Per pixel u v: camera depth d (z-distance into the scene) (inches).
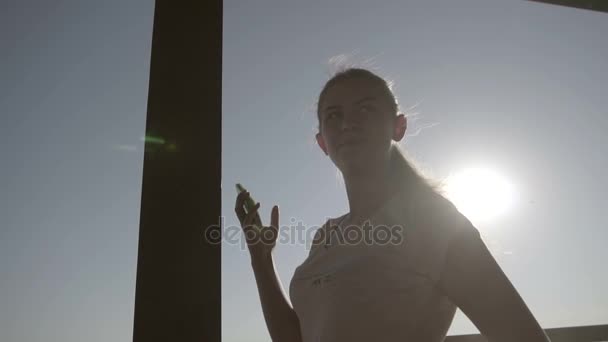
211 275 35.5
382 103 35.3
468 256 25.4
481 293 24.6
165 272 34.5
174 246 35.3
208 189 37.9
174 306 33.9
